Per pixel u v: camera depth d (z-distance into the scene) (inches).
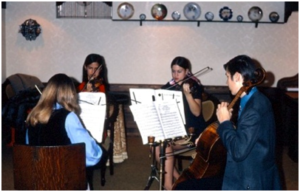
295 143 186.4
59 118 94.2
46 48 226.7
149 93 125.0
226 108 84.7
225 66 87.4
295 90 210.2
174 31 223.9
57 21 224.7
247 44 223.3
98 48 226.2
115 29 225.1
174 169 143.0
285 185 158.1
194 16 221.0
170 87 137.6
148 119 114.1
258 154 81.4
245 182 82.0
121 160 177.8
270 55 224.1
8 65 228.2
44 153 92.6
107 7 224.1
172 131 115.3
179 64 139.9
